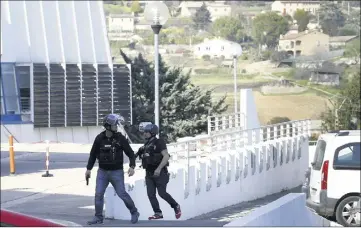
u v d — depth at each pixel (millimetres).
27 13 90562
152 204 31656
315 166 38250
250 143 59906
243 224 21016
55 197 39781
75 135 90875
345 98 114062
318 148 38656
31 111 88062
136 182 34688
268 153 63688
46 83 88938
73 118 90375
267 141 64500
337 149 36969
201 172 46719
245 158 57000
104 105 92562
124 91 94062
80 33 93500
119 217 32594
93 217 32281
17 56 88875
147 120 102438
